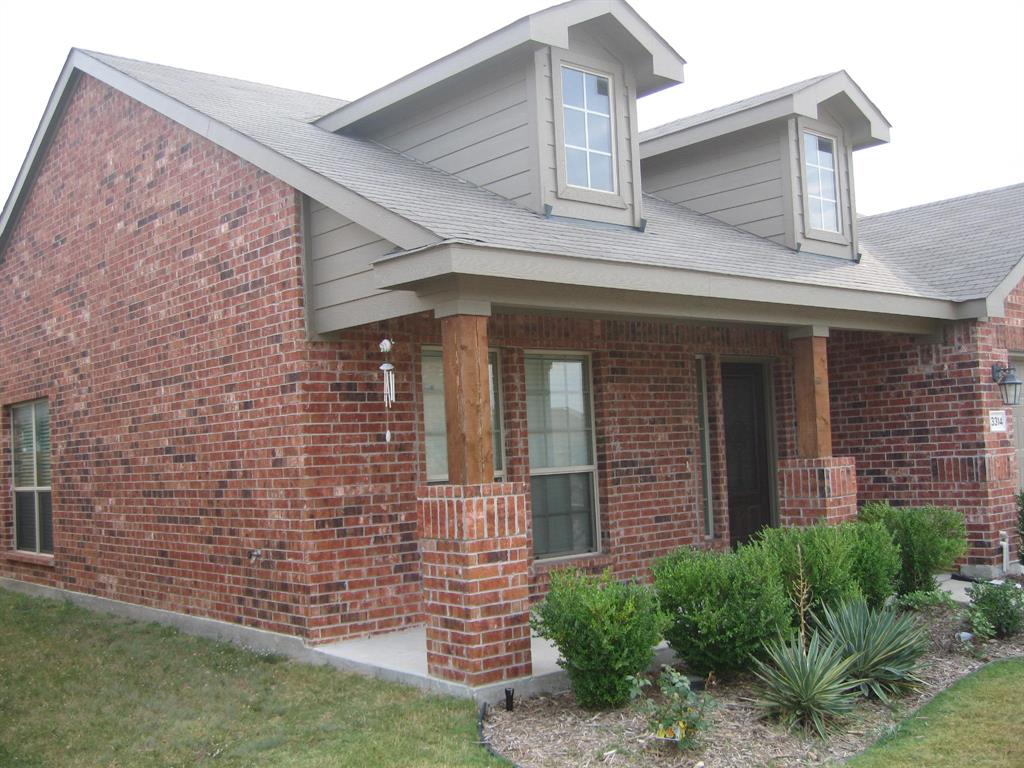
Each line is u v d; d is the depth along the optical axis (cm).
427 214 716
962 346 1094
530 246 695
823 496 916
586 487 1005
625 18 909
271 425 825
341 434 809
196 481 921
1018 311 1156
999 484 1091
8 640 979
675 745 554
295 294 802
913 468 1134
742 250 980
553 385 985
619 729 584
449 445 664
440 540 664
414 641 789
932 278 1144
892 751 553
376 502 823
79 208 1138
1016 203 1295
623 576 995
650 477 1029
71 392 1146
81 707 730
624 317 916
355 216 723
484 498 652
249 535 851
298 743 604
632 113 942
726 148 1141
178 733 651
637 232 914
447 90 938
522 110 872
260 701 697
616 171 923
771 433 1182
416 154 984
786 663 604
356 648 771
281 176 801
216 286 899
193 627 920
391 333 844
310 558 784
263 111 1040
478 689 636
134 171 1033
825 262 1063
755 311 885
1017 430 1188
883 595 812
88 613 1070
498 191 894
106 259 1080
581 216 884
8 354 1312
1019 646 756
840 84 1105
